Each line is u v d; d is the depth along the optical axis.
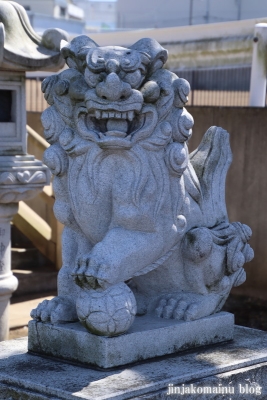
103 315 2.88
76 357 3.04
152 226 3.05
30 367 3.02
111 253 2.94
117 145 2.91
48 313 3.15
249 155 6.61
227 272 3.49
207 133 3.71
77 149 3.01
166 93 3.00
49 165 3.12
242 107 6.61
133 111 2.92
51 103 3.16
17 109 4.70
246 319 6.10
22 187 4.68
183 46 7.61
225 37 7.12
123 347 2.97
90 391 2.72
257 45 6.58
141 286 3.42
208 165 3.58
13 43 4.50
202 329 3.32
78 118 3.00
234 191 6.73
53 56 4.62
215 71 9.17
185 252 3.27
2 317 4.92
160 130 3.01
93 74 2.91
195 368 3.03
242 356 3.24
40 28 14.25
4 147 4.65
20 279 6.57
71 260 3.27
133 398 2.73
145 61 2.97
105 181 3.00
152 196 3.01
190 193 3.34
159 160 3.04
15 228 7.34
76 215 3.11
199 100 9.09
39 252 7.11
